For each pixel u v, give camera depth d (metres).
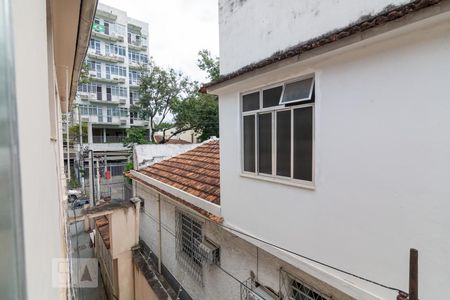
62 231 3.46
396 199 2.39
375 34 2.32
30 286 0.53
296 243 3.44
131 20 34.03
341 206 2.87
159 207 7.93
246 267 4.72
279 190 3.68
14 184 0.46
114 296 7.59
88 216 7.12
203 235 5.97
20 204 0.48
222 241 5.36
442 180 2.10
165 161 10.06
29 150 0.63
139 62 33.34
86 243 11.87
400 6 2.18
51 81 2.89
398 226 2.39
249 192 4.26
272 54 3.76
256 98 4.10
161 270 7.90
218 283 5.48
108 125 32.06
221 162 4.98
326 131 3.00
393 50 2.35
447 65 2.03
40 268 0.72
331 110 2.93
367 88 2.58
